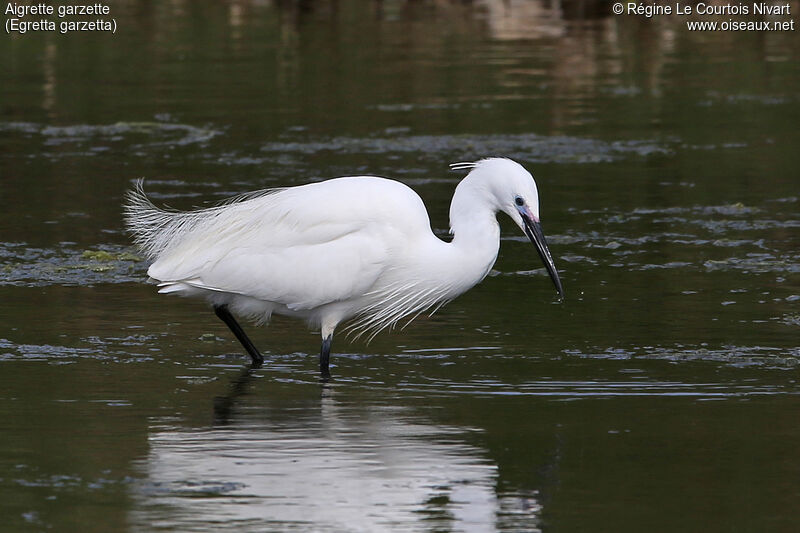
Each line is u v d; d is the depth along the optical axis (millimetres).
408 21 35531
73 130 23062
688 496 7891
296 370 11164
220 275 11414
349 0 38062
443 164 20359
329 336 11445
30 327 12297
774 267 14664
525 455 8680
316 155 21000
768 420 9438
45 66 29250
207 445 8883
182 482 8156
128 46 31781
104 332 12234
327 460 8578
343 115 24422
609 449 8797
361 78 28016
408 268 11430
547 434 9148
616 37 33406
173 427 9312
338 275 11234
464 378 10773
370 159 20672
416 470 8375
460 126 23453
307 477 8242
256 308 11688
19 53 30734
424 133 22844
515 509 7695
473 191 11562
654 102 25766
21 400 9953
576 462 8539
